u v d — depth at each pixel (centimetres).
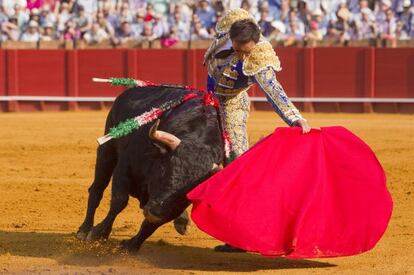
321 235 1033
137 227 1362
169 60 3388
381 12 3338
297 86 3341
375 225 1045
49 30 3525
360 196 1053
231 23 1095
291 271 1054
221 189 999
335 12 3347
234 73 1084
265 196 1029
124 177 1100
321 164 1051
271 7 3338
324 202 1042
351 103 3338
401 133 2575
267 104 3359
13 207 1531
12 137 2522
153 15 3428
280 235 1025
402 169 1927
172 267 1080
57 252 1168
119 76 3431
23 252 1168
